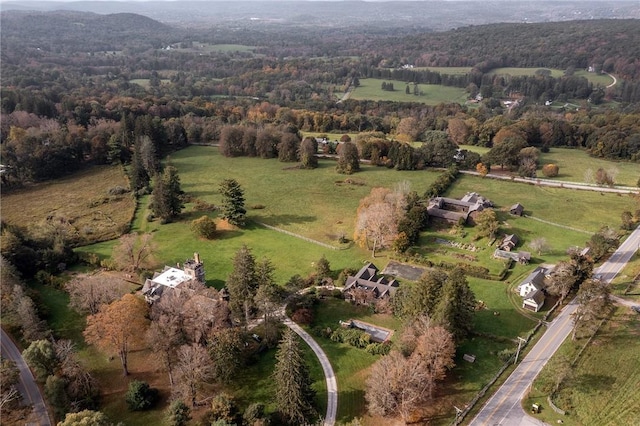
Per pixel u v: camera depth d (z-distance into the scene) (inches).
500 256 5027.1
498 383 3366.1
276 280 4692.4
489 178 7544.3
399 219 5447.8
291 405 2979.8
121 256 4965.6
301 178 7701.8
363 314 4190.5
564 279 4160.9
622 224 5610.2
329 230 5816.9
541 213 6151.6
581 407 3120.1
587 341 3668.8
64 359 3376.0
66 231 5472.4
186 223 6038.4
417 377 3053.6
